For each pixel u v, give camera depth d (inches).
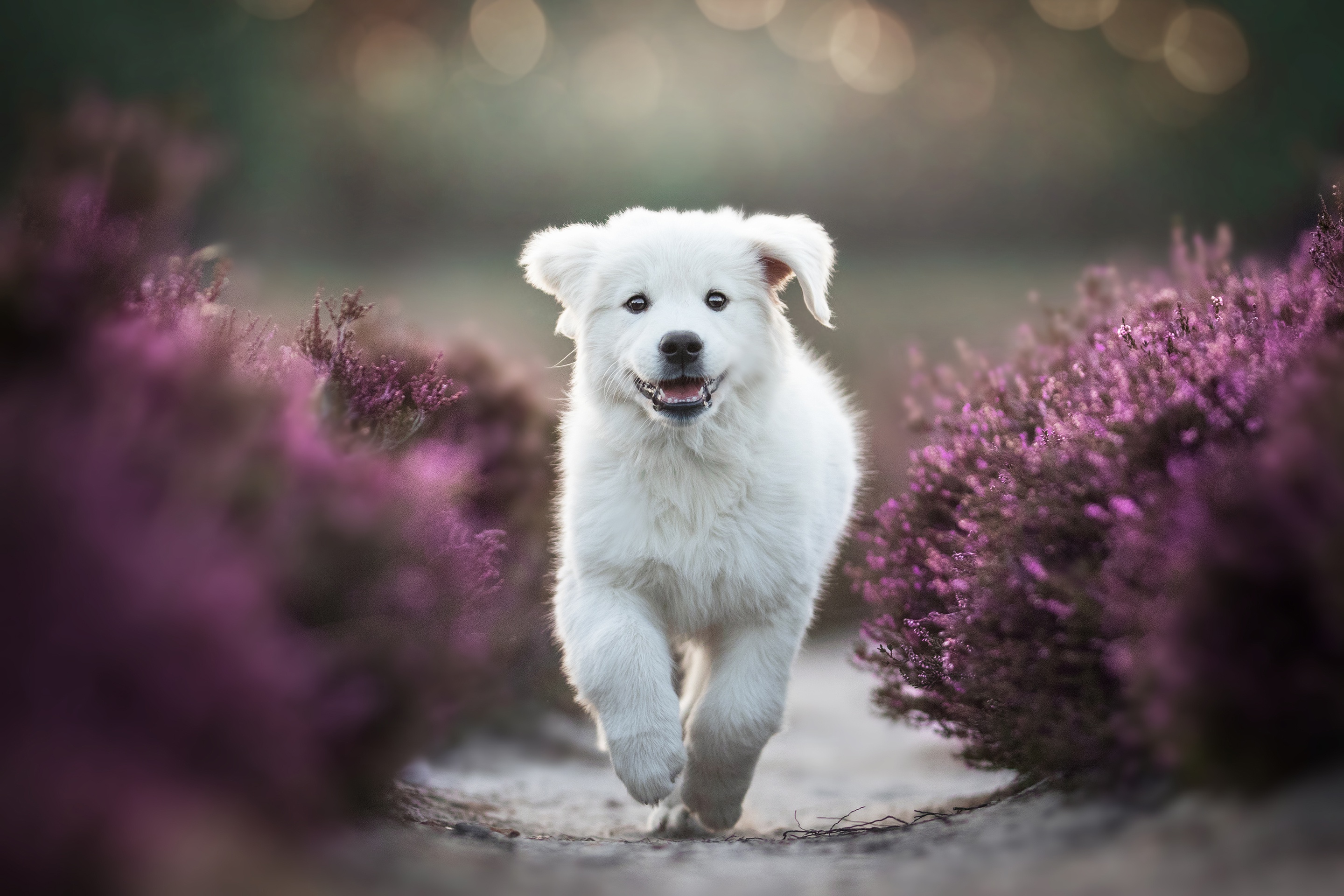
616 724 196.2
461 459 236.2
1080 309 250.7
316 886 118.5
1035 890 120.4
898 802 238.4
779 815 240.2
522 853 164.9
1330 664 117.0
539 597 293.7
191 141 182.9
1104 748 153.0
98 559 101.4
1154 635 137.9
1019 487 183.0
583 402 229.0
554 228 249.1
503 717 298.4
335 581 159.2
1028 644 167.0
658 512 211.6
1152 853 120.3
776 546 212.2
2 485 101.5
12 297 146.2
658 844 183.3
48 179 170.6
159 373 138.0
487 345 311.0
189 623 105.7
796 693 383.2
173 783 102.2
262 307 235.3
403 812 183.3
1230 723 120.3
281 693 114.8
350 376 213.6
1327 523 115.1
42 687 97.1
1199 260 232.2
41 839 91.1
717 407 212.7
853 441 276.1
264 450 145.2
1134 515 151.1
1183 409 162.7
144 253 174.1
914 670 208.5
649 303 220.4
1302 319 175.9
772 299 233.9
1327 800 111.6
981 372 249.9
